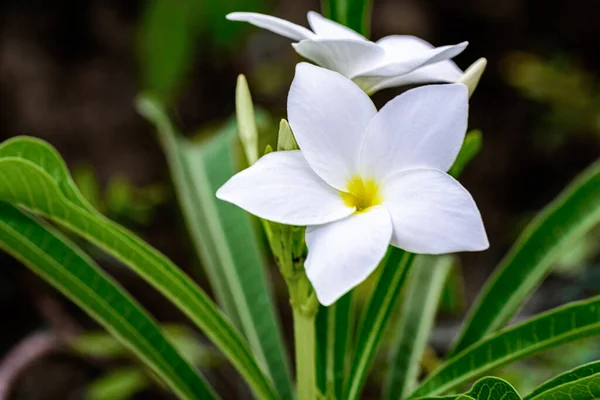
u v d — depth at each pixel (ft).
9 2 3.76
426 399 1.68
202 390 1.88
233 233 2.05
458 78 1.73
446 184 1.57
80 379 3.60
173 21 3.62
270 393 1.84
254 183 1.59
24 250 1.81
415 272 2.08
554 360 3.05
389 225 1.56
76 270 1.82
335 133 1.62
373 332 1.84
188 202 2.10
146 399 3.41
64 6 3.81
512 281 1.92
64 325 3.10
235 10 3.73
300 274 1.72
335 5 1.94
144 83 3.77
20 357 2.77
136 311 1.85
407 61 1.64
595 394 1.61
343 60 1.67
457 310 2.62
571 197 1.92
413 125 1.62
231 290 2.01
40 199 1.75
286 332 3.74
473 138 1.89
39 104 3.77
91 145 3.85
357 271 1.54
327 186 1.61
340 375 1.91
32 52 3.77
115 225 1.74
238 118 1.78
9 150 1.73
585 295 3.76
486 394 1.62
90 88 3.87
